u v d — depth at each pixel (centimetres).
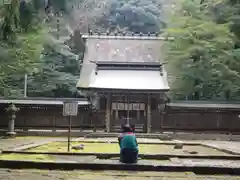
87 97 2492
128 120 2458
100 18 5031
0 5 1473
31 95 3722
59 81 3716
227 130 2459
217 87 3056
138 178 721
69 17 3997
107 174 764
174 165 831
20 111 2478
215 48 2769
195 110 2480
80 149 1350
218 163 973
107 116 2405
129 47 3052
